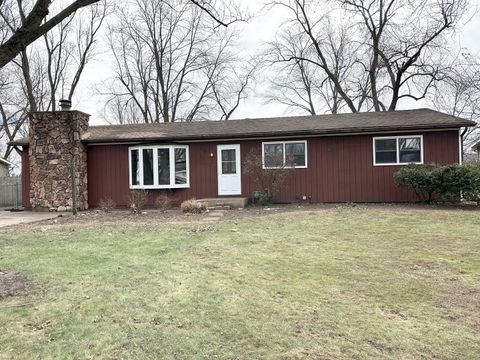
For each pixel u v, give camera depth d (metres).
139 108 31.58
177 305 3.81
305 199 13.93
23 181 14.88
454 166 11.35
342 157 13.73
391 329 3.31
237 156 14.32
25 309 3.72
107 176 14.78
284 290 4.27
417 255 5.78
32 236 7.95
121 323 3.40
